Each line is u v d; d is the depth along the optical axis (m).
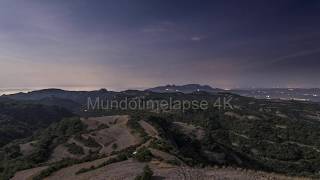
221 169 54.50
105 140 146.50
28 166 103.00
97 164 73.38
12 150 153.75
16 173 96.38
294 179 49.28
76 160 87.38
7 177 94.44
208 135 180.50
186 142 155.38
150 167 58.19
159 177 49.56
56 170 78.00
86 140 147.62
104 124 173.75
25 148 155.38
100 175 58.75
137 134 147.12
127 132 155.75
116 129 162.12
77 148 140.50
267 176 49.34
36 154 135.50
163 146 90.56
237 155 162.50
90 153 133.25
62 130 175.38
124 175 54.47
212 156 147.62
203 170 53.56
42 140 157.00
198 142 160.12
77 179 62.28
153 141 112.38
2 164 126.81
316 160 176.38
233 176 48.31
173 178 48.50
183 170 53.25
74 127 173.88
